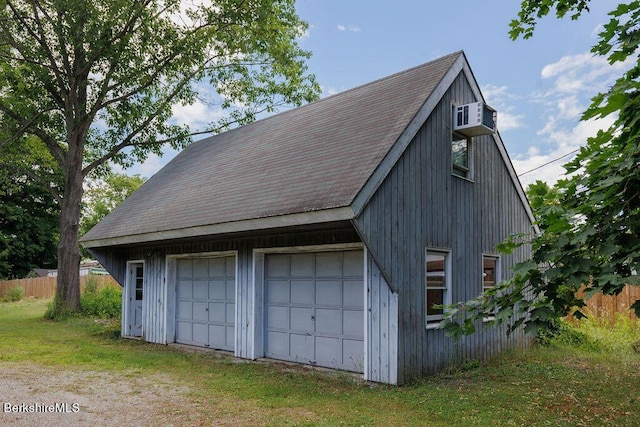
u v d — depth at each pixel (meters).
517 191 11.38
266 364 9.03
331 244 8.30
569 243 3.43
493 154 10.65
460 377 7.93
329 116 10.76
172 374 8.14
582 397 6.68
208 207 9.65
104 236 12.09
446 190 8.88
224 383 7.46
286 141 10.88
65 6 15.07
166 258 11.97
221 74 18.91
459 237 9.16
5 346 10.95
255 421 5.54
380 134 8.07
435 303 8.41
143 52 17.00
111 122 18.56
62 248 17.42
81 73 17.02
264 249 9.48
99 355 9.89
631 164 3.32
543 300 3.52
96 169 19.83
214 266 10.99
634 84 3.18
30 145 21.08
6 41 16.34
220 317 10.71
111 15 15.70
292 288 9.25
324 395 6.72
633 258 3.10
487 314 3.77
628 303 12.33
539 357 9.70
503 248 3.98
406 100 8.85
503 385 7.36
